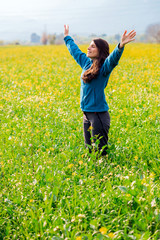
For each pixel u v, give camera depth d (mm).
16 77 13570
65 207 3215
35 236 2773
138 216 2871
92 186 3580
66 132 5516
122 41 3609
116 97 8188
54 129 5770
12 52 33469
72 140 5066
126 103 7496
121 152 4590
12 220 3018
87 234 2545
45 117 6496
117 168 4098
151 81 10906
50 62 19922
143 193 3148
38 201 3254
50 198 3178
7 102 8031
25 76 13766
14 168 4027
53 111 6891
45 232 2754
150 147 4738
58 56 24781
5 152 4621
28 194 3404
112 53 3746
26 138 5219
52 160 4219
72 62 19531
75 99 8352
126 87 9461
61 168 4004
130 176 3596
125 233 2652
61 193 3426
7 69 17156
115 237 2592
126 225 2799
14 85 11102
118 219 2953
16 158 4379
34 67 17562
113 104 7496
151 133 5410
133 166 3855
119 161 4312
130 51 25969
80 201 3104
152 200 2957
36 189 3510
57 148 4836
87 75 3998
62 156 4254
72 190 3471
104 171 3988
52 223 2879
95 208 3068
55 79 12445
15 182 3596
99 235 2402
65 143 5016
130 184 3307
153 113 6281
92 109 4137
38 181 3641
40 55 26812
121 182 3605
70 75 13602
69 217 2969
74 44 4430
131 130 5527
